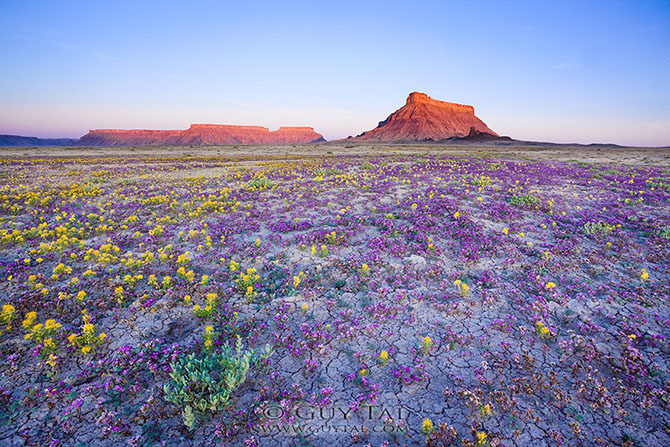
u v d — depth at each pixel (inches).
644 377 197.2
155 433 163.0
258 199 705.6
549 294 289.7
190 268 351.6
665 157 2228.1
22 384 191.6
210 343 207.5
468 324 252.1
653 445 157.2
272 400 183.8
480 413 173.0
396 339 235.8
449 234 440.5
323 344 229.0
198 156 2356.1
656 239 420.2
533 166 1403.8
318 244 412.5
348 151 3186.5
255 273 322.7
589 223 483.8
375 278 324.8
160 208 622.2
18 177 1054.4
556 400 181.5
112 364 201.6
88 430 164.7
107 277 319.9
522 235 441.1
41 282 310.5
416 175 1039.0
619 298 283.3
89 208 627.5
